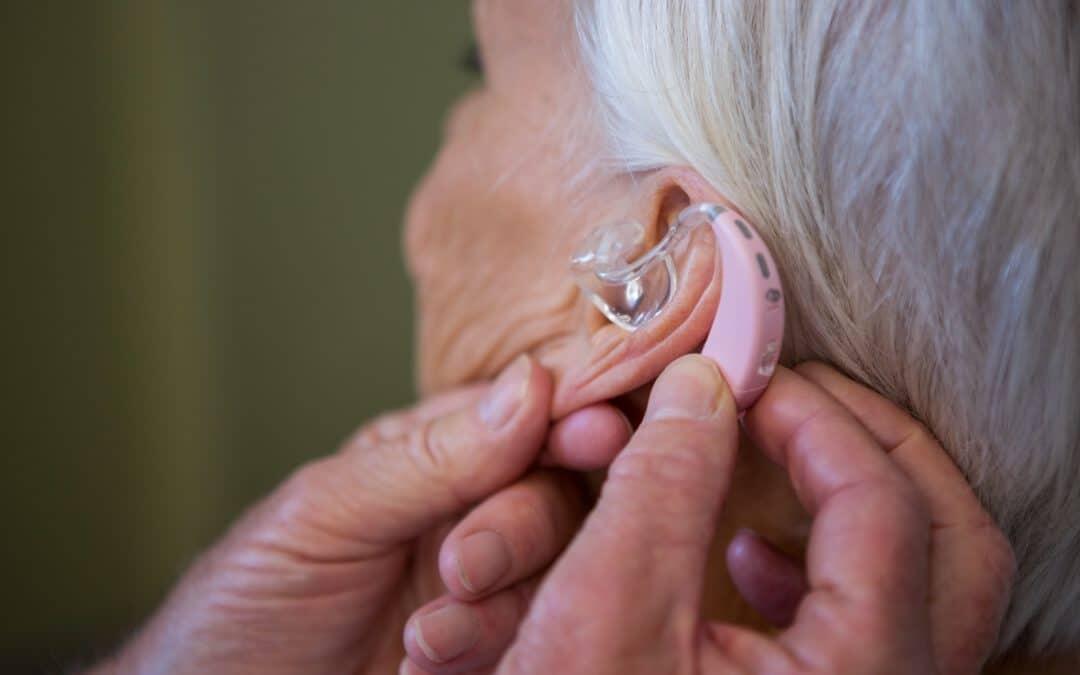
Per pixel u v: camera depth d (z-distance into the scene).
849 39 0.31
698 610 0.30
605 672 0.29
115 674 0.46
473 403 0.40
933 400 0.33
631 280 0.34
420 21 0.77
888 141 0.31
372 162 0.80
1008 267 0.32
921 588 0.30
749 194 0.33
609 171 0.36
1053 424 0.33
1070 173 0.31
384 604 0.44
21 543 0.79
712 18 0.33
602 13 0.35
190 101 0.79
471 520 0.37
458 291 0.43
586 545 0.30
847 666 0.29
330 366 0.83
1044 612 0.36
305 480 0.43
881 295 0.32
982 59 0.31
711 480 0.31
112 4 0.76
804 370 0.34
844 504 0.30
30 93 0.75
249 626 0.43
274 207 0.81
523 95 0.39
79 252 0.78
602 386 0.35
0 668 0.78
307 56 0.78
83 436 0.80
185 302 0.81
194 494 0.84
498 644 0.37
